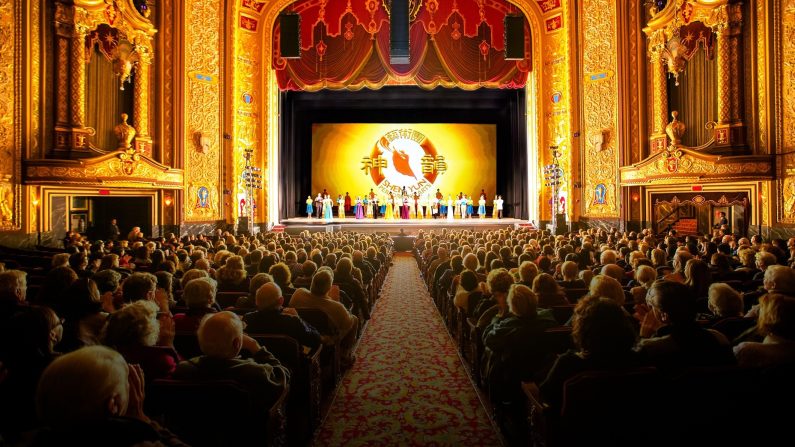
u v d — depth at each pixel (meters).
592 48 20.61
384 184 29.11
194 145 19.70
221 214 20.80
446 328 8.47
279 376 3.64
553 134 22.69
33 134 14.68
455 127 29.20
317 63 23.14
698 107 16.95
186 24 19.38
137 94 17.77
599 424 2.88
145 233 18.81
